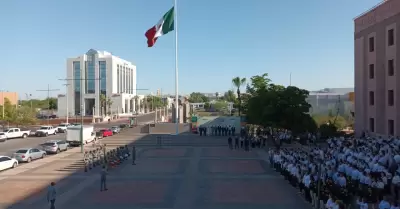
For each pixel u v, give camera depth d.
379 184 18.78
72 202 21.58
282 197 22.22
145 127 70.00
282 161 28.25
